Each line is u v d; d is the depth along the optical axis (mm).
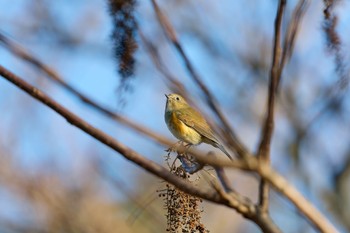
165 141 3277
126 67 3980
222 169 3723
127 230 13938
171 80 3791
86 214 13914
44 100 3439
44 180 14430
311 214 3023
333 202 14453
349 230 14359
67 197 14164
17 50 3430
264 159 3141
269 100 3375
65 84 3385
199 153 3188
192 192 3459
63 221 13805
